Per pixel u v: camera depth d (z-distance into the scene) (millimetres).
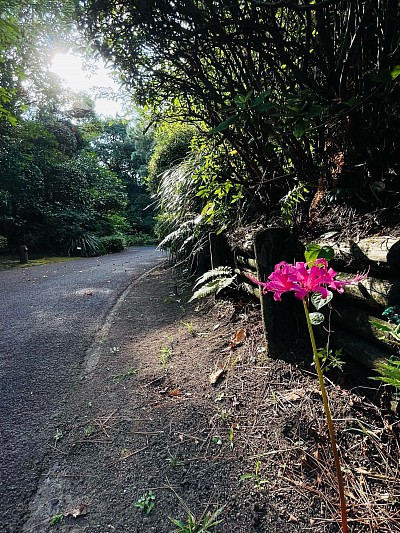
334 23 1489
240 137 1964
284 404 1438
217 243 3180
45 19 2381
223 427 1406
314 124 1610
